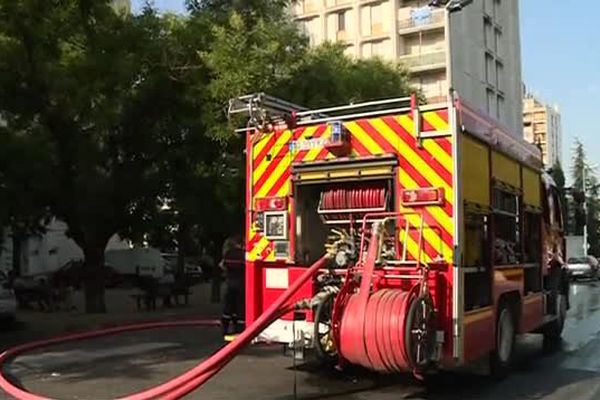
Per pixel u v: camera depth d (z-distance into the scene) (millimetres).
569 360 11578
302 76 17438
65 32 16094
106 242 19703
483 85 83062
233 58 15586
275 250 9516
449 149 8375
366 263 8297
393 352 7770
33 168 16250
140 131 17953
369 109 10523
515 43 94188
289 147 9469
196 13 18219
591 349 12781
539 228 12055
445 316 8273
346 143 9023
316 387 9219
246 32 16391
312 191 9555
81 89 15688
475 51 81250
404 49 76875
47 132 16922
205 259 41656
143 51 17203
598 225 98688
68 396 8773
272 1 18109
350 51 78750
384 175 8773
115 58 16422
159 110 17844
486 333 9234
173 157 18297
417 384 9453
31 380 9742
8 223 18578
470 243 8797
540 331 13234
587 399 8664
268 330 9234
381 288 8500
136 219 19156
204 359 11422
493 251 9469
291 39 16688
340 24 80000
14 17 14750
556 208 13500
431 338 8133
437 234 8383
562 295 13648
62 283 25969
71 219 18844
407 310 7805
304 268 9336
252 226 9719
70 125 16984
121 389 9164
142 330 15375
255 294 9633
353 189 9172
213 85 15578
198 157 18312
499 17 88938
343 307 8320
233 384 9359
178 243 23906
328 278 8938
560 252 13633
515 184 10680
